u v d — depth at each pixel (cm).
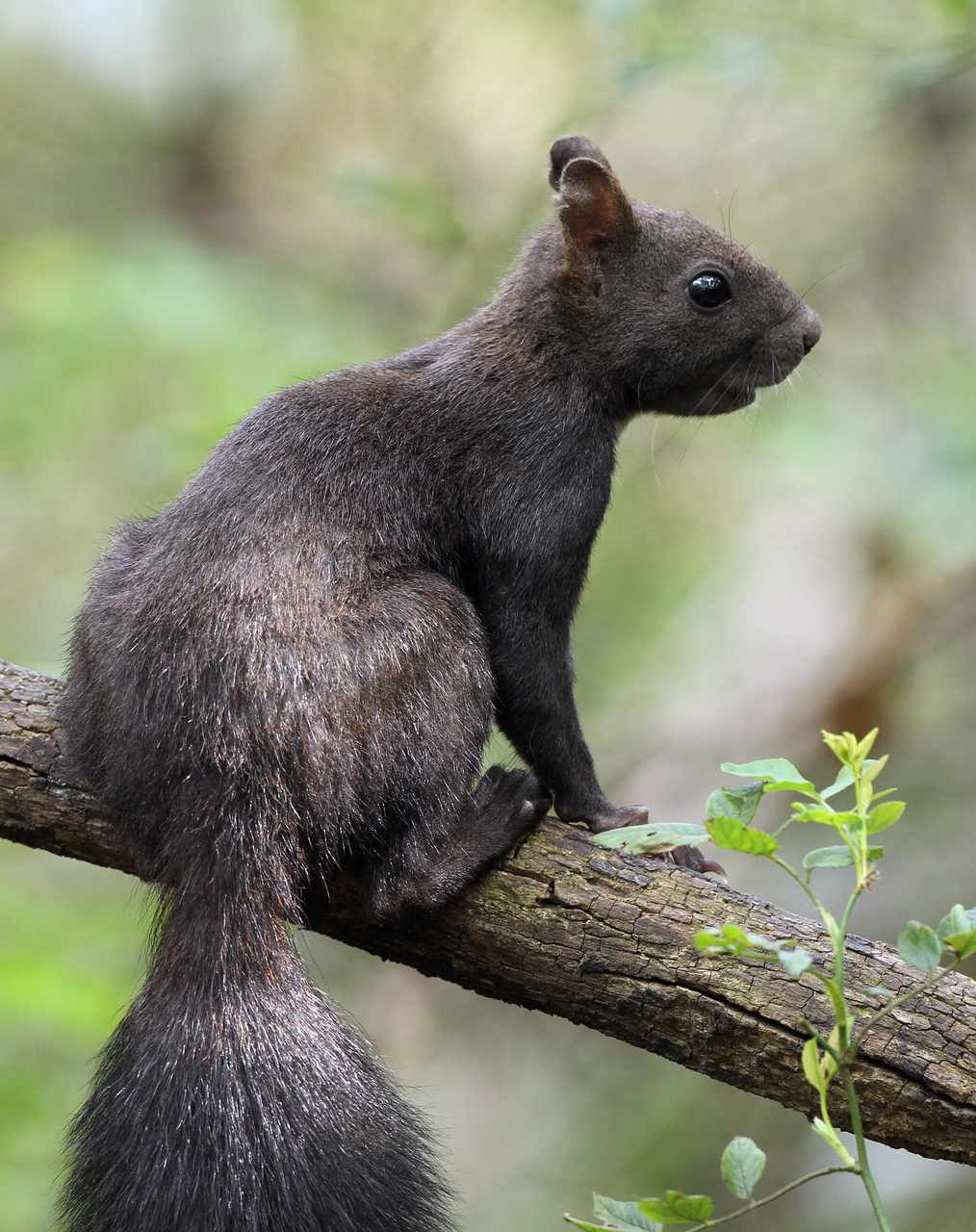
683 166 1703
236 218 2127
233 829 736
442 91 1944
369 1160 700
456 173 1838
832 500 1581
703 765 1545
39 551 1753
